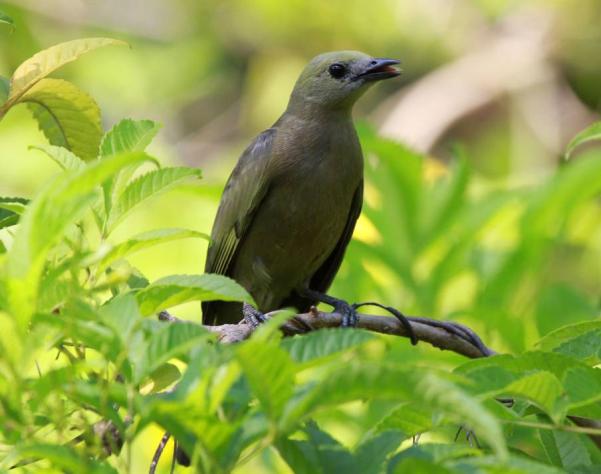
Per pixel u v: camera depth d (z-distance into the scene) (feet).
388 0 68.74
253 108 68.59
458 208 35.78
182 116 69.72
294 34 68.85
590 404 16.20
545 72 72.13
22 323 12.84
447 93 71.46
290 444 13.43
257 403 13.61
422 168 35.76
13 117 54.75
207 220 48.47
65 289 14.29
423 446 13.14
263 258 34.19
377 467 13.42
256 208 33.63
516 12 73.26
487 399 15.10
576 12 71.97
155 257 46.47
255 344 11.79
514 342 30.71
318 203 33.35
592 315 33.04
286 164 33.19
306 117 33.88
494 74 71.72
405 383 11.75
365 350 29.17
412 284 34.76
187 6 69.77
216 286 15.19
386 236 35.45
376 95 72.49
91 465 12.78
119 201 17.57
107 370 13.50
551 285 35.55
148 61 67.92
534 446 23.38
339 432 31.22
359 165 34.04
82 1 67.36
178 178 17.75
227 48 70.03
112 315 13.58
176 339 13.08
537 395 14.43
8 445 13.93
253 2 68.33
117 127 18.56
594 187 36.22
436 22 70.54
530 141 70.85
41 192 12.65
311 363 13.12
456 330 23.79
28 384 13.20
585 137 19.72
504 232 42.52
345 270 37.37
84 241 17.31
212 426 12.35
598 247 52.26
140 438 36.47
